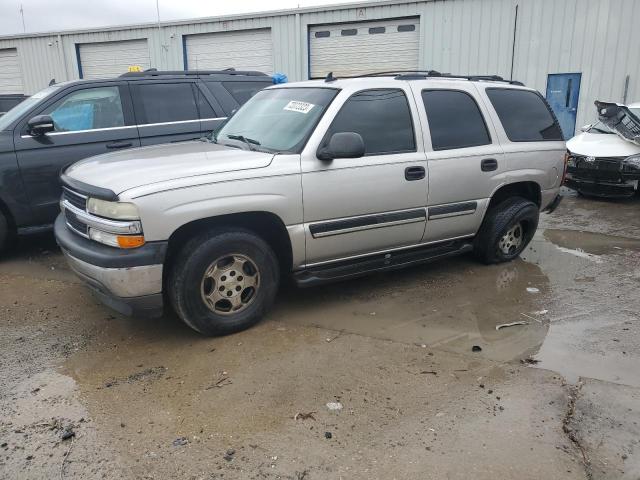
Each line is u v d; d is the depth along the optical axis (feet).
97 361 11.77
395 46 52.47
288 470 8.32
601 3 43.57
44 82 66.49
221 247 12.13
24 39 65.67
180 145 15.26
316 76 56.39
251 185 12.13
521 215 17.84
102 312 14.47
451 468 8.35
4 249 19.13
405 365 11.55
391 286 16.43
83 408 9.98
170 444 8.93
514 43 47.14
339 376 11.05
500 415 9.74
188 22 58.85
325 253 13.74
